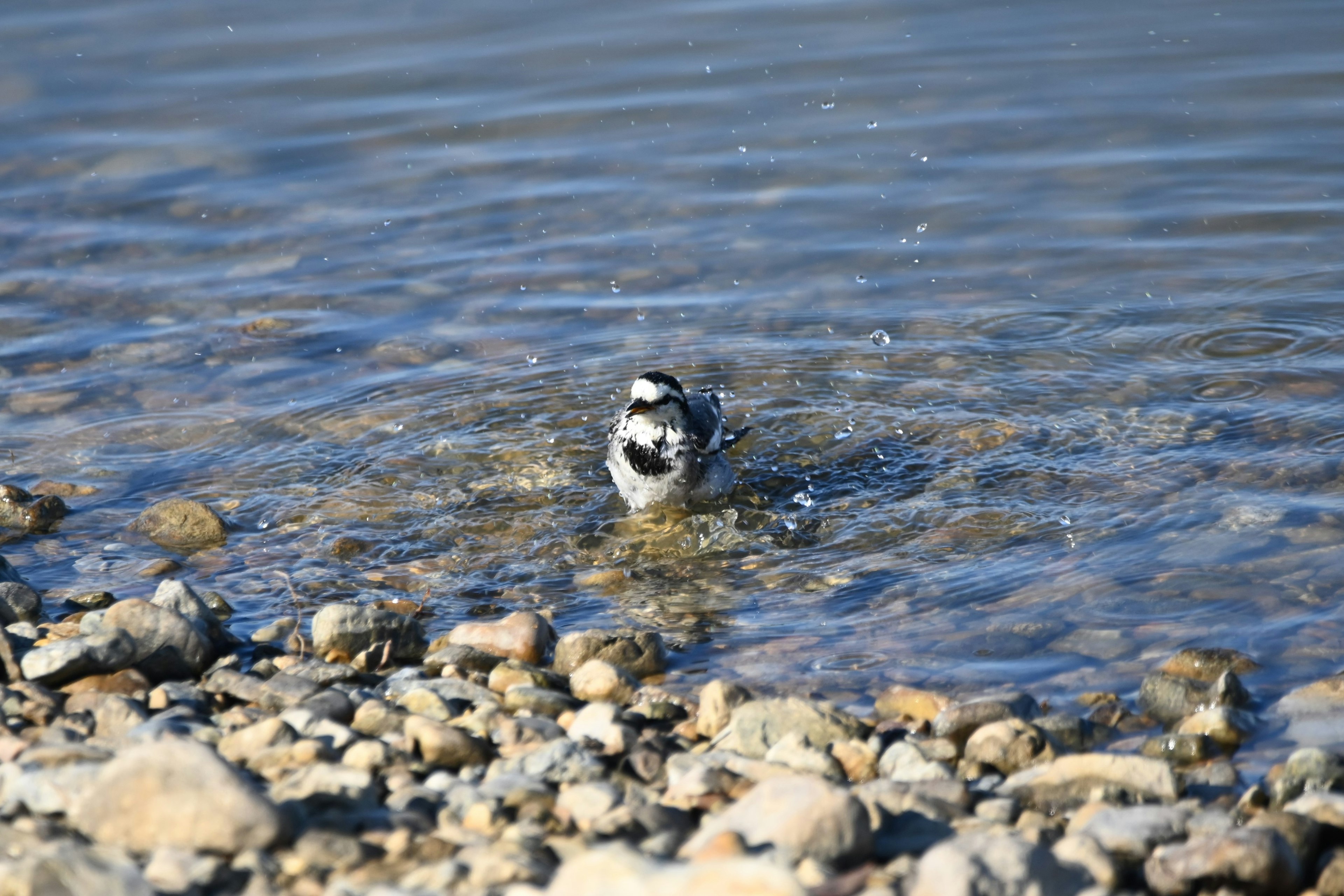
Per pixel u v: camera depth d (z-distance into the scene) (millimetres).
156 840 12148
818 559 21547
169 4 46781
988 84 40438
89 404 27734
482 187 36719
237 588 20906
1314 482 22531
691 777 13758
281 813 12375
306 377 28828
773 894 10148
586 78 41875
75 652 16844
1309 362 27297
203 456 25781
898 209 34844
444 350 29922
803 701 15750
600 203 35781
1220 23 43125
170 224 35250
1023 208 34562
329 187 36906
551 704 16297
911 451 25156
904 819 13102
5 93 40938
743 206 35375
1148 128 37719
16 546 22500
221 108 40719
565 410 27359
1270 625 18266
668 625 19594
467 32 45031
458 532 22859
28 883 10703
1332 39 41625
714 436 23625
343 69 42688
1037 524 22000
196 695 16609
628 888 10469
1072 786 13898
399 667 18375
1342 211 33594
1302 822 12453
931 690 17141
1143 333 29125
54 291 32094
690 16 45438
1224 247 32531
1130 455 24172
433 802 13461
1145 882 12102
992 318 30328
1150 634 18281
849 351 29328
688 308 31438
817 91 40531
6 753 14352
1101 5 45031
